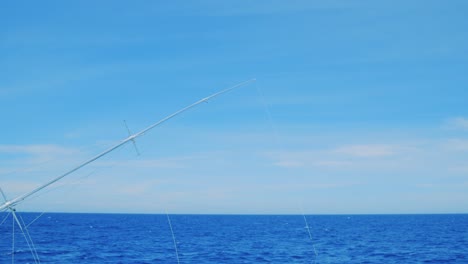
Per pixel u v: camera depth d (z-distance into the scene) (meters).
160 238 58.19
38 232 63.94
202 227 94.81
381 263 33.91
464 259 36.41
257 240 56.53
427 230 82.81
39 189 10.92
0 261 32.81
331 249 44.41
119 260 34.75
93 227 86.38
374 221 145.62
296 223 126.06
